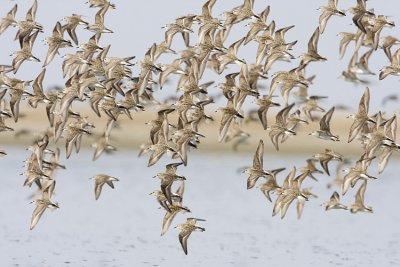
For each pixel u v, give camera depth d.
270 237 32.53
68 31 24.52
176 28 24.67
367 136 22.09
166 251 29.70
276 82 24.31
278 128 24.11
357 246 31.00
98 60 24.25
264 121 24.16
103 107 24.05
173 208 22.14
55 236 32.03
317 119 28.42
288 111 24.16
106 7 24.94
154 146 22.42
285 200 23.56
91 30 24.69
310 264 27.98
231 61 23.95
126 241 31.33
